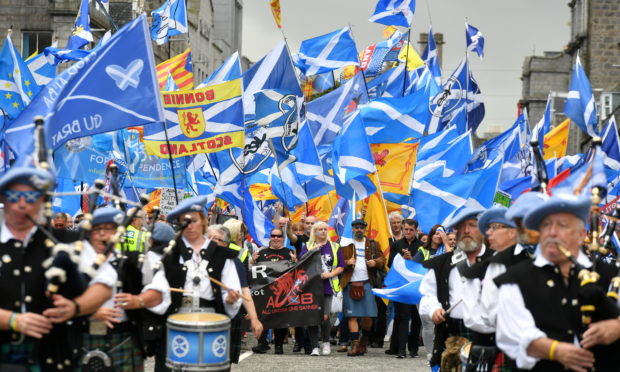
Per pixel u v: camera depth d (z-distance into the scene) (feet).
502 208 30.53
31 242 24.13
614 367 23.52
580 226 23.48
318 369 53.93
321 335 67.21
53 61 82.02
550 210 23.39
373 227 67.87
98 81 42.22
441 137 83.05
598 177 24.76
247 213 74.33
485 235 31.22
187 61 87.45
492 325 28.02
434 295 34.40
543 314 23.59
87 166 63.46
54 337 25.12
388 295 48.24
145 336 34.17
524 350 23.54
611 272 24.27
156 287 30.42
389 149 74.90
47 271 23.68
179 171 73.41
